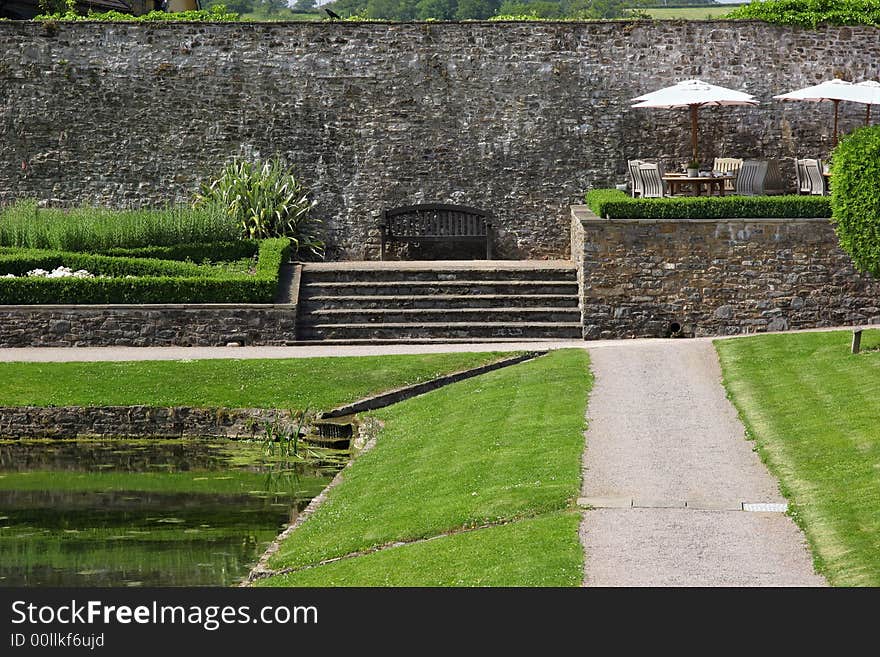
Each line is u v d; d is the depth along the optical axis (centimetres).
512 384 1975
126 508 1630
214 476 1791
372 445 1822
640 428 1658
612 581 1108
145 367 2141
